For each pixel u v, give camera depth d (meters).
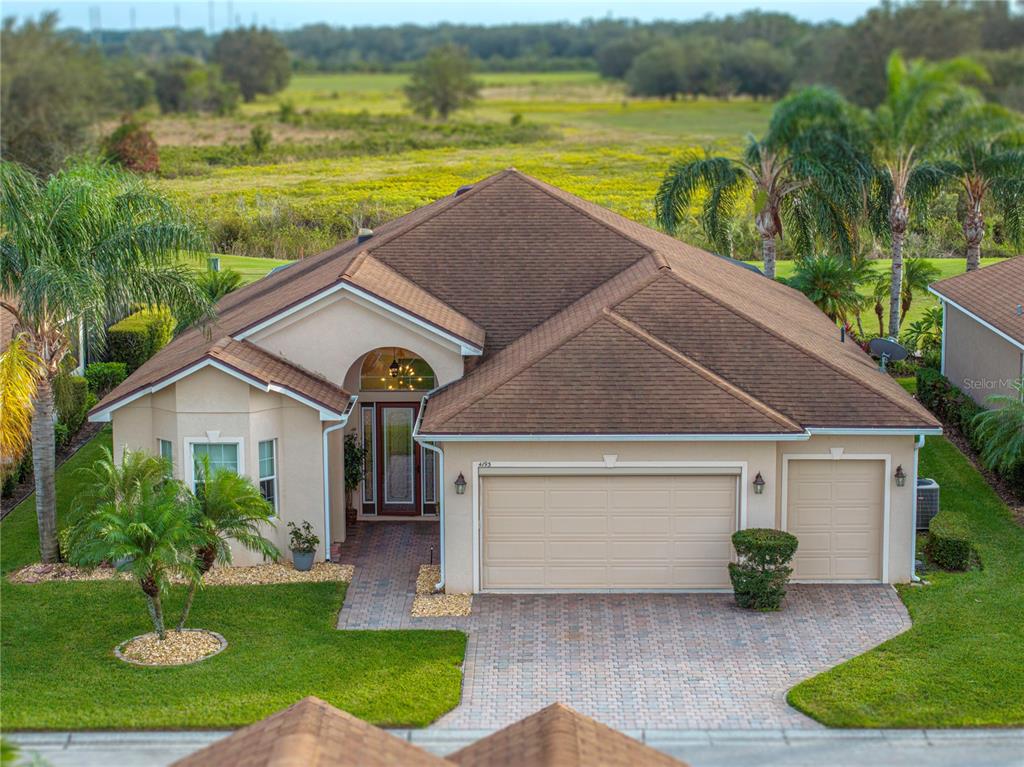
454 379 24.03
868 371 24.31
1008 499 26.39
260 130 92.56
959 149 39.50
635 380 21.78
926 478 26.30
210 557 20.03
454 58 129.25
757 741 16.16
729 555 21.73
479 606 21.11
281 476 23.09
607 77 179.12
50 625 19.94
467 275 26.31
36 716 16.53
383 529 25.44
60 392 23.25
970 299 31.97
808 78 128.88
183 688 17.50
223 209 61.69
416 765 10.98
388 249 26.72
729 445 21.31
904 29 110.12
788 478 21.91
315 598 21.23
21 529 24.97
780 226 39.84
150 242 21.75
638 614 20.73
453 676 18.06
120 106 124.88
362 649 19.06
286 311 23.53
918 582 21.97
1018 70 105.38
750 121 116.06
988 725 16.36
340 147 94.81
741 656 18.94
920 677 17.81
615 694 17.62
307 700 11.88
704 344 23.12
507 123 116.44
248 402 22.39
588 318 23.34
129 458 20.03
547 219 27.61
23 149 86.00
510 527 21.67
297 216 61.25
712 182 39.91
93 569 20.56
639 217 63.00
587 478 21.52
